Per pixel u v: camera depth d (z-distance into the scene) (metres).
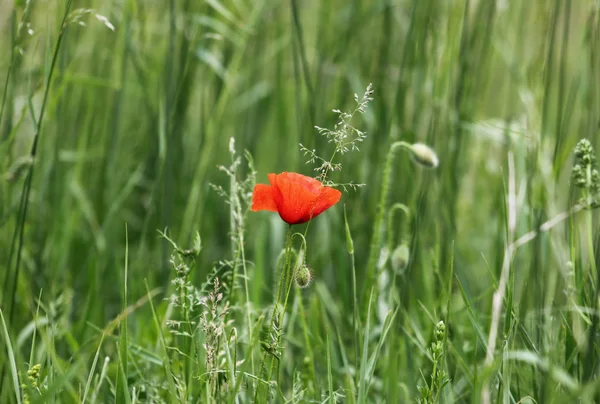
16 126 1.92
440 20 2.18
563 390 1.78
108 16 2.20
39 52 2.20
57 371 1.81
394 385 1.69
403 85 2.14
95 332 2.02
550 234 1.91
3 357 1.81
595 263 1.80
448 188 2.10
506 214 1.81
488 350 1.73
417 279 2.07
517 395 1.80
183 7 2.15
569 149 1.93
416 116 2.13
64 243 2.16
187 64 2.16
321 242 2.23
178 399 1.77
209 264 2.25
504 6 2.14
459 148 2.11
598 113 1.95
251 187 1.87
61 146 2.22
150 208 2.11
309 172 2.17
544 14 2.05
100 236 2.15
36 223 2.16
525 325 1.89
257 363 1.83
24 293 2.02
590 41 1.96
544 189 1.95
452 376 1.87
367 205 2.15
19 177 1.99
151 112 2.22
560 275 1.91
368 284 1.92
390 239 1.92
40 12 2.16
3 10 2.14
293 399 1.78
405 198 2.09
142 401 1.86
